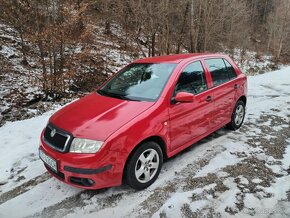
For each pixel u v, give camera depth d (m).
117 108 3.55
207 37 16.47
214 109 4.57
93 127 3.23
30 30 8.63
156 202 3.28
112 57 14.70
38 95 8.91
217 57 4.96
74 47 9.24
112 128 3.19
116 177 3.21
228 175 3.78
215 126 4.72
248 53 26.73
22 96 8.72
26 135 5.63
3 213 3.25
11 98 8.48
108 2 15.67
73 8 8.84
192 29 14.98
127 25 15.88
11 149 5.00
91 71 11.77
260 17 39.62
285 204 3.17
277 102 7.56
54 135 3.39
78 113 3.59
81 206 3.27
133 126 3.26
